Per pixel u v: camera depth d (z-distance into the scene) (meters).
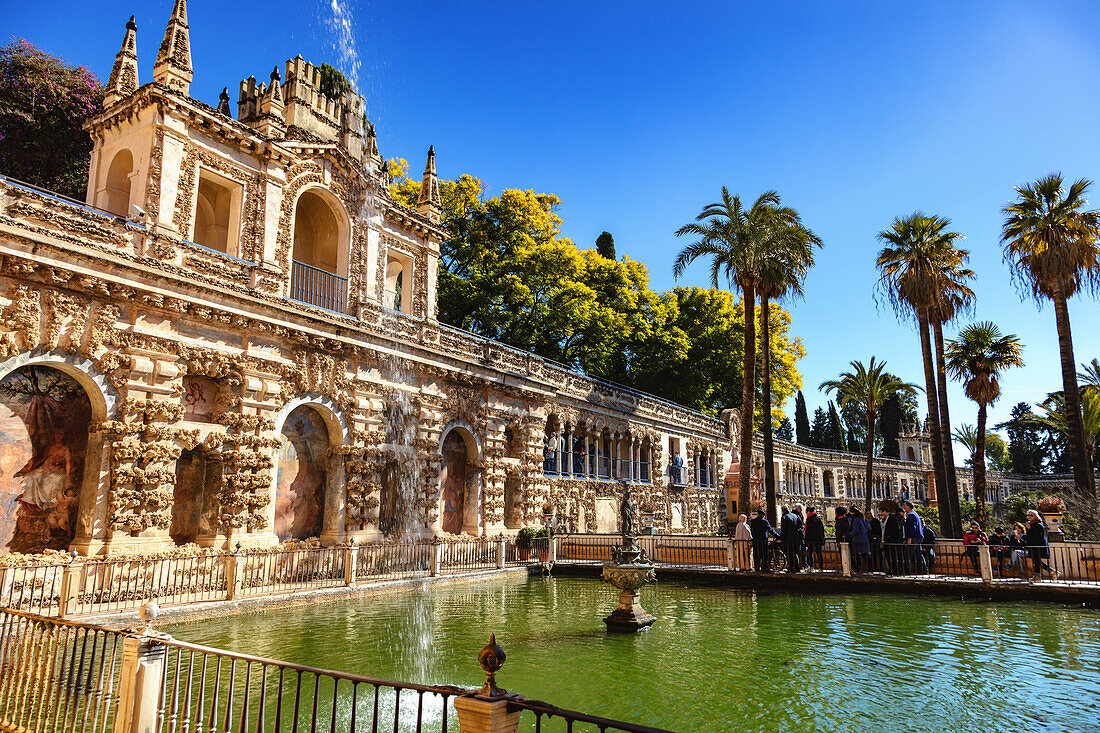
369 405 25.61
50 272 16.69
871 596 21.34
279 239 23.48
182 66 21.05
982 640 14.80
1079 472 30.27
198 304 19.92
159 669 7.27
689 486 51.25
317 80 26.52
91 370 17.56
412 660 12.94
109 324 18.00
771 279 34.91
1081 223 31.11
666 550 28.92
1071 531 29.77
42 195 16.97
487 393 32.50
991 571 21.23
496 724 5.23
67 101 31.78
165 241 19.73
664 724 9.66
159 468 18.55
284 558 20.94
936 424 34.00
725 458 57.69
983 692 11.08
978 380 46.41
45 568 15.22
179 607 15.80
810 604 19.95
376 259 27.53
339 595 19.50
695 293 58.66
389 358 26.98
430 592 22.03
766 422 35.56
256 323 21.69
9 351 15.96
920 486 88.31
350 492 24.53
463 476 31.39
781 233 34.91
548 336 45.28
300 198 28.19
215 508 20.36
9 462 16.34
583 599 20.94
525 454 34.44
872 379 53.84
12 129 30.94
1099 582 20.61
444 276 40.91
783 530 25.09
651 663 12.94
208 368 20.28
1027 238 32.41
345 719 9.88
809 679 11.84
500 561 27.50
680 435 51.00
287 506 22.92
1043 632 15.56
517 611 18.62
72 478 17.47
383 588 21.00
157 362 18.94
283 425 22.69
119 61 21.81
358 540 24.41
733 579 24.94
